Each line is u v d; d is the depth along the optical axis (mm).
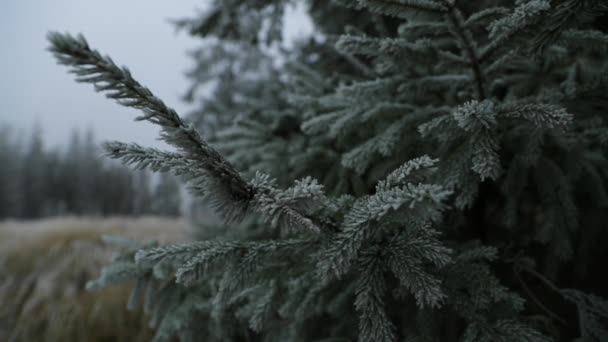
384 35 1155
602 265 1119
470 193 800
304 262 811
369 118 939
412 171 682
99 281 1024
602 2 671
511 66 916
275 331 1110
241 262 743
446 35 826
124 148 663
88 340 2387
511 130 895
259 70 3285
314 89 1311
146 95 604
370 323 704
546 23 704
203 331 1168
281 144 1226
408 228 728
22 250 3357
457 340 866
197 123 3334
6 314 2691
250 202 673
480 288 788
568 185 922
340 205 751
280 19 1887
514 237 1107
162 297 1175
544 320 887
